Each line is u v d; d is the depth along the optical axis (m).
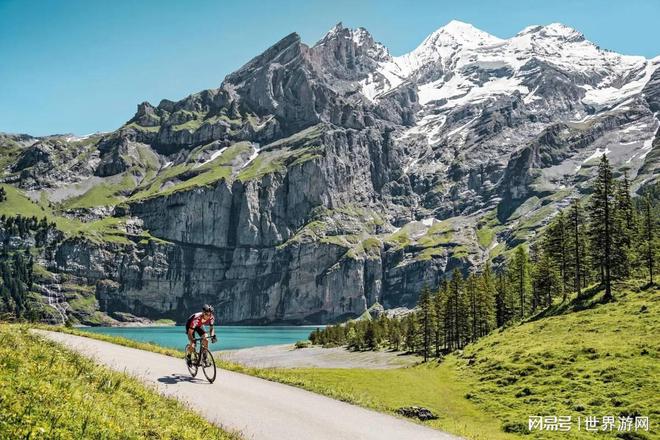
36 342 17.23
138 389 15.30
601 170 99.88
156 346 29.91
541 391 52.47
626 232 109.75
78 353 18.19
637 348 57.50
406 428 18.20
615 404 45.00
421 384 60.12
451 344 121.56
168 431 12.15
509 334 89.62
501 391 55.56
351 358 131.12
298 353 149.88
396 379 60.81
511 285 129.75
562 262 113.19
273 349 169.00
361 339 154.25
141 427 11.75
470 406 53.03
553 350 64.44
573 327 78.44
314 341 184.25
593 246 100.31
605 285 100.12
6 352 13.67
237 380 22.19
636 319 72.06
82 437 9.60
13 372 11.97
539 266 118.94
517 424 43.78
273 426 15.43
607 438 38.81
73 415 10.38
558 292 120.31
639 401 44.31
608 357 56.97
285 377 24.77
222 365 26.39
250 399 18.55
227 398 18.03
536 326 88.44
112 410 11.95
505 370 62.56
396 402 50.44
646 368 51.22
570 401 47.88
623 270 96.56
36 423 9.24
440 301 124.56
